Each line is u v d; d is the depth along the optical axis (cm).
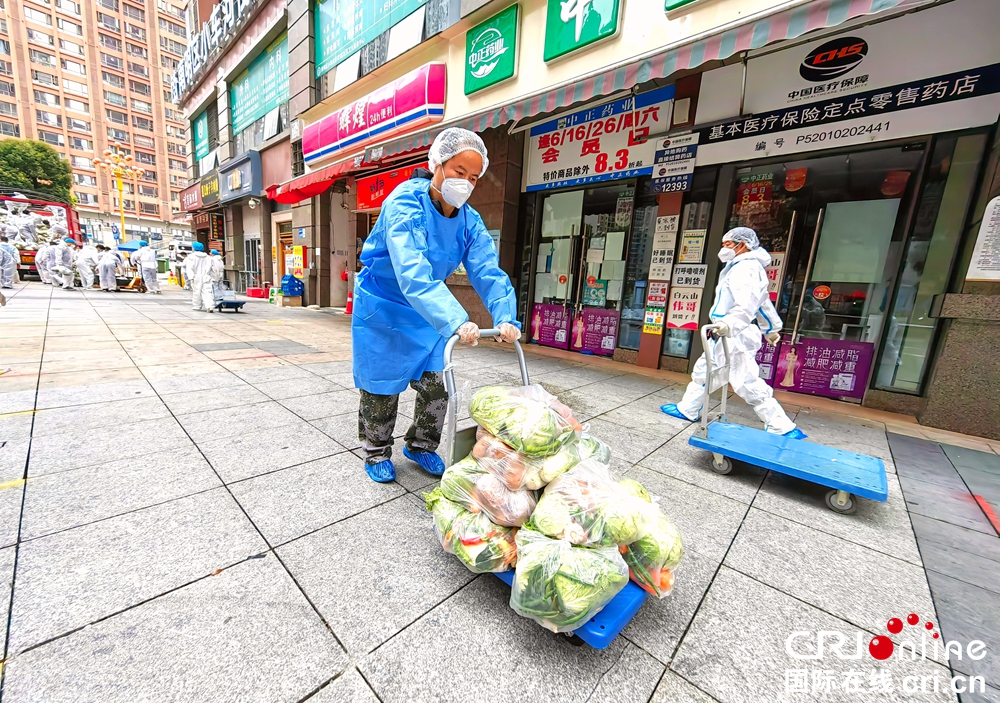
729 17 325
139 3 5994
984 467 287
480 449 155
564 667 126
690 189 520
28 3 5250
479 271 204
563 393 428
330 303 1148
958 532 210
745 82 441
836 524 214
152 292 1448
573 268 665
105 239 5469
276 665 121
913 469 282
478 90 539
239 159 1338
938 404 366
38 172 4153
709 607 155
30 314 718
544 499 142
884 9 251
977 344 346
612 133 578
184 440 262
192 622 133
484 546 144
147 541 168
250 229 1515
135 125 6125
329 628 135
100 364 425
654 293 565
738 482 256
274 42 1117
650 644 137
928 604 160
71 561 154
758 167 481
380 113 688
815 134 427
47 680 111
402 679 120
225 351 523
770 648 138
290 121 1065
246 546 170
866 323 434
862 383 439
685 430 339
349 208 1092
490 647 132
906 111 381
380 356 211
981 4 342
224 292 966
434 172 183
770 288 482
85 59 5666
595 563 125
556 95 438
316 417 316
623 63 379
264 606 142
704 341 271
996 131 345
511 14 485
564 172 637
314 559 166
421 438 244
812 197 454
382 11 687
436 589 154
